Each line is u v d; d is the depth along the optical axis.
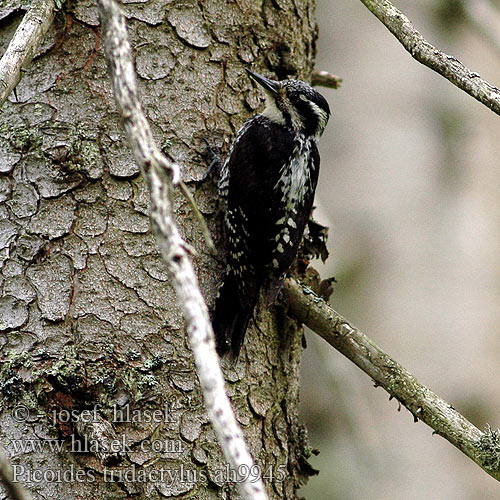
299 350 9.83
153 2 9.08
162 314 8.41
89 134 8.58
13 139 8.49
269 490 8.95
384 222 15.00
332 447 14.61
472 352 14.34
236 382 8.88
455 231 14.79
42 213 8.40
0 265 8.30
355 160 15.38
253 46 9.73
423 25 15.49
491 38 14.26
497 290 14.52
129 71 5.66
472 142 15.21
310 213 10.31
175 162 8.99
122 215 8.52
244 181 9.36
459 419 8.23
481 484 14.08
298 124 10.08
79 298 8.28
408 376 8.62
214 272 9.10
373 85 15.69
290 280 9.45
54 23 8.67
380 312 14.57
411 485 14.12
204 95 9.23
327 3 16.52
